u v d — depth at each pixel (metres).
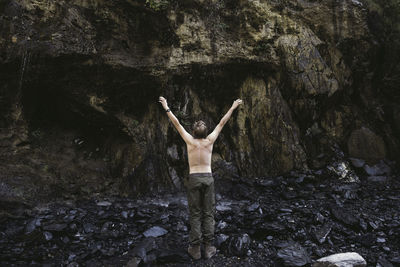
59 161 5.75
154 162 6.09
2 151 5.30
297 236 4.15
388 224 4.48
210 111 6.91
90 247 3.82
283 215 4.70
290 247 3.76
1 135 5.40
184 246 3.93
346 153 7.21
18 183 4.94
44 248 3.77
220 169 6.46
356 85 7.90
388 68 7.80
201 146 3.75
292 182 6.20
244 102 6.91
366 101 7.83
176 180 6.11
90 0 5.70
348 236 4.21
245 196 5.66
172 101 6.55
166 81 6.24
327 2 7.54
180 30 6.29
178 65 6.25
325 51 7.47
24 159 5.41
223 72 6.72
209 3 6.62
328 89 7.12
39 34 5.16
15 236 4.00
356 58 7.72
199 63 6.40
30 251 3.66
